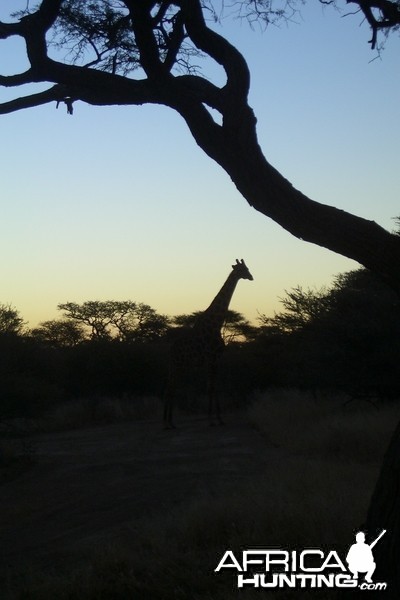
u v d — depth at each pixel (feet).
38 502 42.70
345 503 27.63
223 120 20.56
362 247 19.08
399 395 69.97
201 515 28.27
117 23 27.53
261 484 34.32
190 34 21.58
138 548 26.99
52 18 22.76
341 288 75.46
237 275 83.82
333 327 69.51
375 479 35.96
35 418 70.38
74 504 40.93
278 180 19.83
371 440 50.29
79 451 64.64
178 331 140.67
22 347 80.23
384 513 17.83
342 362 69.51
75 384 121.08
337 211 19.27
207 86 20.99
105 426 94.63
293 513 26.89
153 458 56.49
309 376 76.64
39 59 22.61
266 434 67.21
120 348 122.62
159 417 107.65
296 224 19.47
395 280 19.13
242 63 20.89
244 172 20.03
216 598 21.62
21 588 24.49
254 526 26.84
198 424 84.94
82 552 29.07
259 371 118.42
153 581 23.11
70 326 185.26
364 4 25.36
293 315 85.76
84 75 22.58
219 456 54.95
